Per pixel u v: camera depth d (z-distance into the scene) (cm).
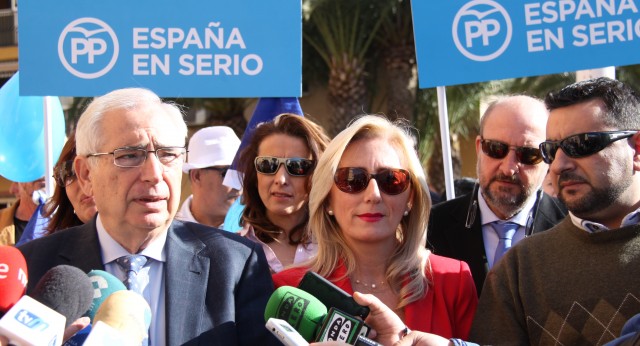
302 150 433
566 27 413
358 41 1692
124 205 281
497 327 314
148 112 286
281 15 427
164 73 420
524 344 307
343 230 337
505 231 410
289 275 338
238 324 292
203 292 292
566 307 300
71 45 416
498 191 404
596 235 302
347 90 1705
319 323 264
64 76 415
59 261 292
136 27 418
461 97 1524
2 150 504
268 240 436
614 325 289
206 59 422
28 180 516
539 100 420
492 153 405
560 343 298
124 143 280
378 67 1744
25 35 414
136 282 287
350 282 339
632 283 291
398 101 1658
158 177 281
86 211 380
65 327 225
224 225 513
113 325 218
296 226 437
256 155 443
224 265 300
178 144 290
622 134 302
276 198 429
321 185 340
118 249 293
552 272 309
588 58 411
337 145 337
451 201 434
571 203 307
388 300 336
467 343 283
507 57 419
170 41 420
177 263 296
